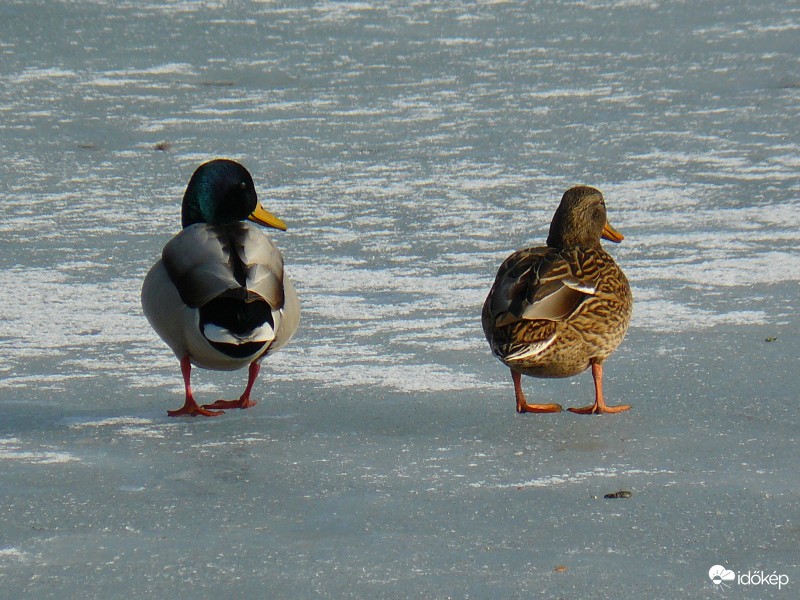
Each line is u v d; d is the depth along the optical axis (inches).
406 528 291.1
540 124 806.5
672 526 290.0
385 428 364.2
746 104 849.5
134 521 296.8
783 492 308.8
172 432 363.9
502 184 676.7
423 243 574.6
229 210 444.1
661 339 438.9
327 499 309.9
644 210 621.0
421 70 961.5
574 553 276.1
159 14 1157.1
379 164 721.0
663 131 783.1
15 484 320.8
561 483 318.3
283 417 375.9
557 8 1191.6
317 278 522.6
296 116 836.0
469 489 315.3
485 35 1080.8
